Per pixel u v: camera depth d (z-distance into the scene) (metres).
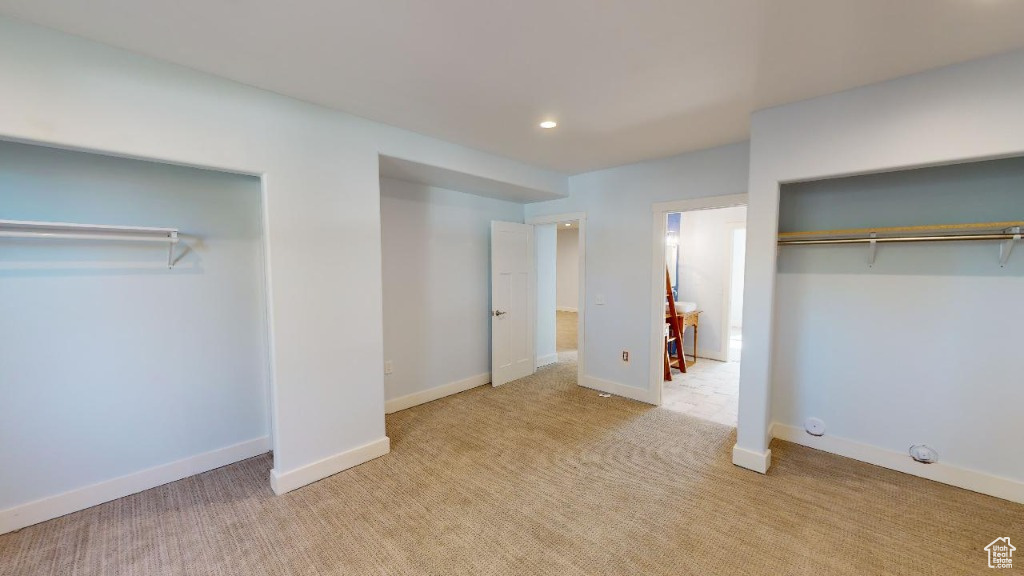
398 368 3.77
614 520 2.15
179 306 2.56
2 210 2.02
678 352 5.05
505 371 4.61
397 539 2.01
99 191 2.27
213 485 2.51
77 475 2.24
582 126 2.85
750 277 2.61
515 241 4.68
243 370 2.84
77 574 1.79
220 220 2.70
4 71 1.61
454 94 2.34
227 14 1.57
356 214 2.69
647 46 1.82
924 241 2.45
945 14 1.56
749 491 2.40
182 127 2.02
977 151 1.94
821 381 2.89
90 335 2.26
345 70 2.05
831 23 1.63
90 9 1.54
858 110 2.23
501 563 1.85
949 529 2.03
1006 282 2.25
